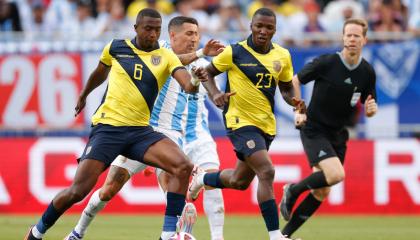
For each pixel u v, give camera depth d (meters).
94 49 49.44
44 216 27.23
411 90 49.19
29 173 49.19
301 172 48.28
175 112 32.16
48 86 49.50
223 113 29.64
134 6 58.88
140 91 27.11
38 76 49.56
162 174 32.03
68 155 49.12
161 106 31.89
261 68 28.81
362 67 33.78
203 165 32.66
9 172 49.25
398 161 48.56
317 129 33.84
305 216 33.88
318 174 32.97
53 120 49.50
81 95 29.23
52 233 37.00
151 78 27.16
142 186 48.59
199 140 32.94
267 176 28.16
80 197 26.64
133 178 48.62
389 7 57.03
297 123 32.44
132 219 44.84
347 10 57.84
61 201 26.75
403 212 48.31
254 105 28.97
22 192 49.06
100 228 39.69
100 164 26.84
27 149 49.41
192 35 32.06
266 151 28.56
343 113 34.00
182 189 26.95
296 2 60.66
